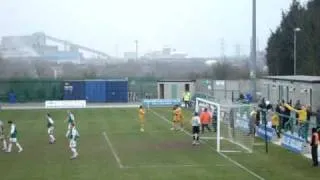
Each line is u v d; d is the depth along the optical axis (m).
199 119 62.19
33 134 69.75
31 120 87.25
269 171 44.28
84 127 77.25
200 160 49.78
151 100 114.75
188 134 69.19
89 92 127.31
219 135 57.22
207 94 110.62
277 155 52.56
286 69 135.25
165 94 124.50
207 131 68.12
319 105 75.50
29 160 50.44
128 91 130.62
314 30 121.81
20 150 55.94
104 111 102.81
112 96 127.31
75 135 51.78
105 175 42.91
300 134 56.09
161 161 49.22
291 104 75.19
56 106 112.69
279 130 63.88
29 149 57.22
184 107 108.81
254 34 73.69
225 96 117.25
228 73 170.25
